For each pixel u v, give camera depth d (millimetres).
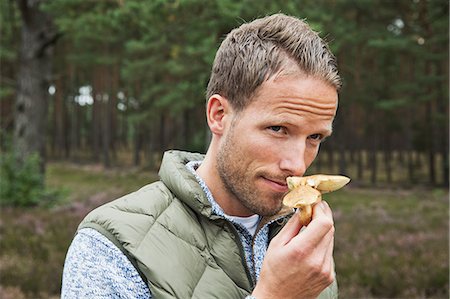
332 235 1123
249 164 1155
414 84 21875
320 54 1132
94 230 1204
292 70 1107
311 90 1112
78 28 10648
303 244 1082
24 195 13383
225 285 1201
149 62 13352
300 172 1148
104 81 36406
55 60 32094
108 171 31453
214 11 8398
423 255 8406
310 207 1132
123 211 1230
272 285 1103
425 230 11945
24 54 14602
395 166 37344
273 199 1177
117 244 1183
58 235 9766
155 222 1221
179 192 1249
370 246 9578
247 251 1291
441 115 23438
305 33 1152
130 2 8211
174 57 10906
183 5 8133
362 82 25266
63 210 13203
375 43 19422
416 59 25000
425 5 19875
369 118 29938
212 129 1225
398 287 6852
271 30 1155
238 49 1168
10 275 6887
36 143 14594
